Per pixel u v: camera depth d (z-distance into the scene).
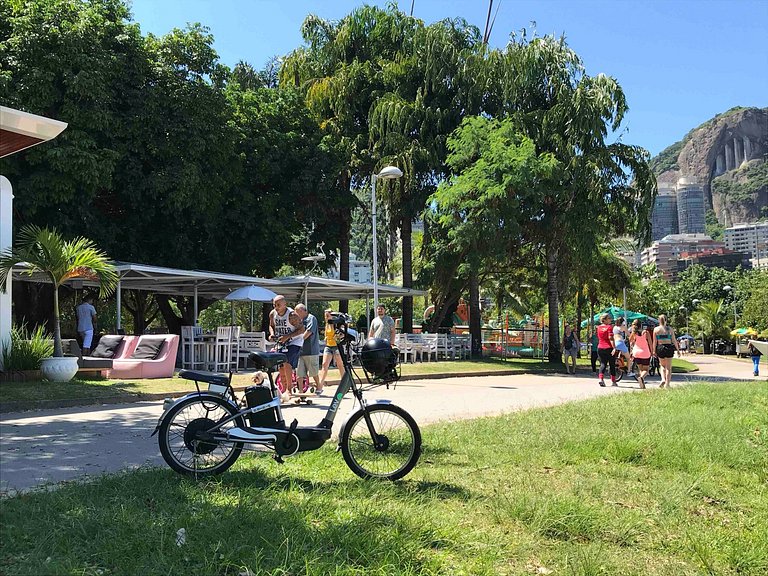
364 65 31.95
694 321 87.19
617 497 5.89
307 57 33.81
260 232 29.28
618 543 4.72
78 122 21.92
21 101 20.88
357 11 32.81
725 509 5.73
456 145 28.33
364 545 4.21
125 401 12.90
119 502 5.05
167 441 6.07
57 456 7.33
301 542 4.20
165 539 4.15
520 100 30.19
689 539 4.79
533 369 26.75
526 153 26.42
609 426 9.48
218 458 6.17
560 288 31.75
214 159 25.86
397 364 6.38
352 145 31.45
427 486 5.96
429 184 31.30
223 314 51.59
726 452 7.79
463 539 4.52
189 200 24.70
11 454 7.42
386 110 29.88
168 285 24.95
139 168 24.06
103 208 26.02
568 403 12.78
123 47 24.33
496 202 26.58
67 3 22.92
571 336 26.39
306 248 34.88
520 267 33.94
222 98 25.98
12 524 4.38
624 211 29.89
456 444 7.93
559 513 5.06
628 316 34.78
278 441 6.13
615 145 29.41
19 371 14.18
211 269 28.56
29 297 25.38
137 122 23.77
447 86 31.11
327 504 5.10
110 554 3.90
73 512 4.72
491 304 55.62
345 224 33.84
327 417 6.34
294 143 30.52
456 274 31.84
